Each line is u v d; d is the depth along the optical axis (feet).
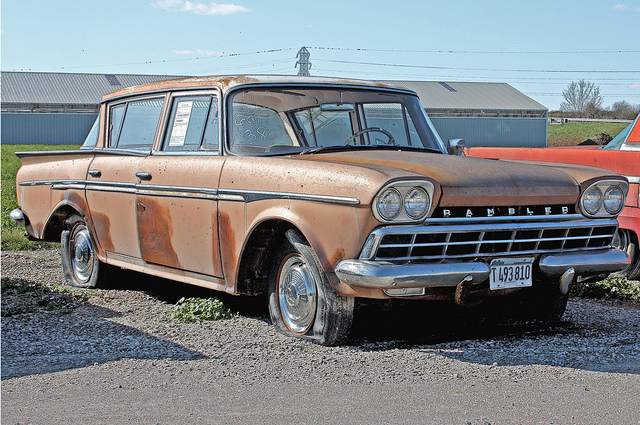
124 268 19.67
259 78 16.75
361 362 12.82
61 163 21.66
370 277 12.37
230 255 15.40
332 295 13.64
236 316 16.85
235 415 10.05
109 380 11.76
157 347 13.92
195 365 12.63
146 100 19.06
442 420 9.83
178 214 16.80
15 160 110.11
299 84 16.78
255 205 14.69
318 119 16.30
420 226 12.78
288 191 13.99
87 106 250.16
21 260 26.32
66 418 9.98
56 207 21.56
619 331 15.64
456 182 13.20
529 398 10.81
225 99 16.43
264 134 15.90
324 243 13.37
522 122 269.23
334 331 13.79
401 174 12.62
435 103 266.16
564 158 24.09
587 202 14.79
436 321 16.47
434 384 11.50
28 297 19.03
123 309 17.80
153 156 17.98
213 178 15.79
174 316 16.60
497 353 13.57
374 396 10.88
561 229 14.47
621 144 24.49
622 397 10.89
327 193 13.17
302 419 9.87
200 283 16.53
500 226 13.50
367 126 16.79
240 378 11.84
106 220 19.61
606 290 20.36
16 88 255.09
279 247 15.08
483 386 11.41
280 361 12.87
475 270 13.12
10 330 15.33
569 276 14.20
